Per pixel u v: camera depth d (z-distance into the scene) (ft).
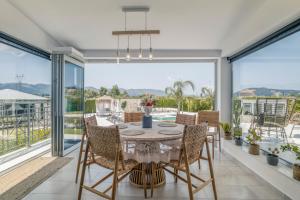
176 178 7.97
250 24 9.40
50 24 9.87
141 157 6.82
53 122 11.73
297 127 7.70
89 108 16.22
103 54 14.43
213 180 6.72
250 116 11.48
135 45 13.42
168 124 9.50
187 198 6.85
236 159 10.84
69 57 12.41
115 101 17.72
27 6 8.11
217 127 12.63
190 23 9.72
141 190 7.41
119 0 7.53
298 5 6.41
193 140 6.37
